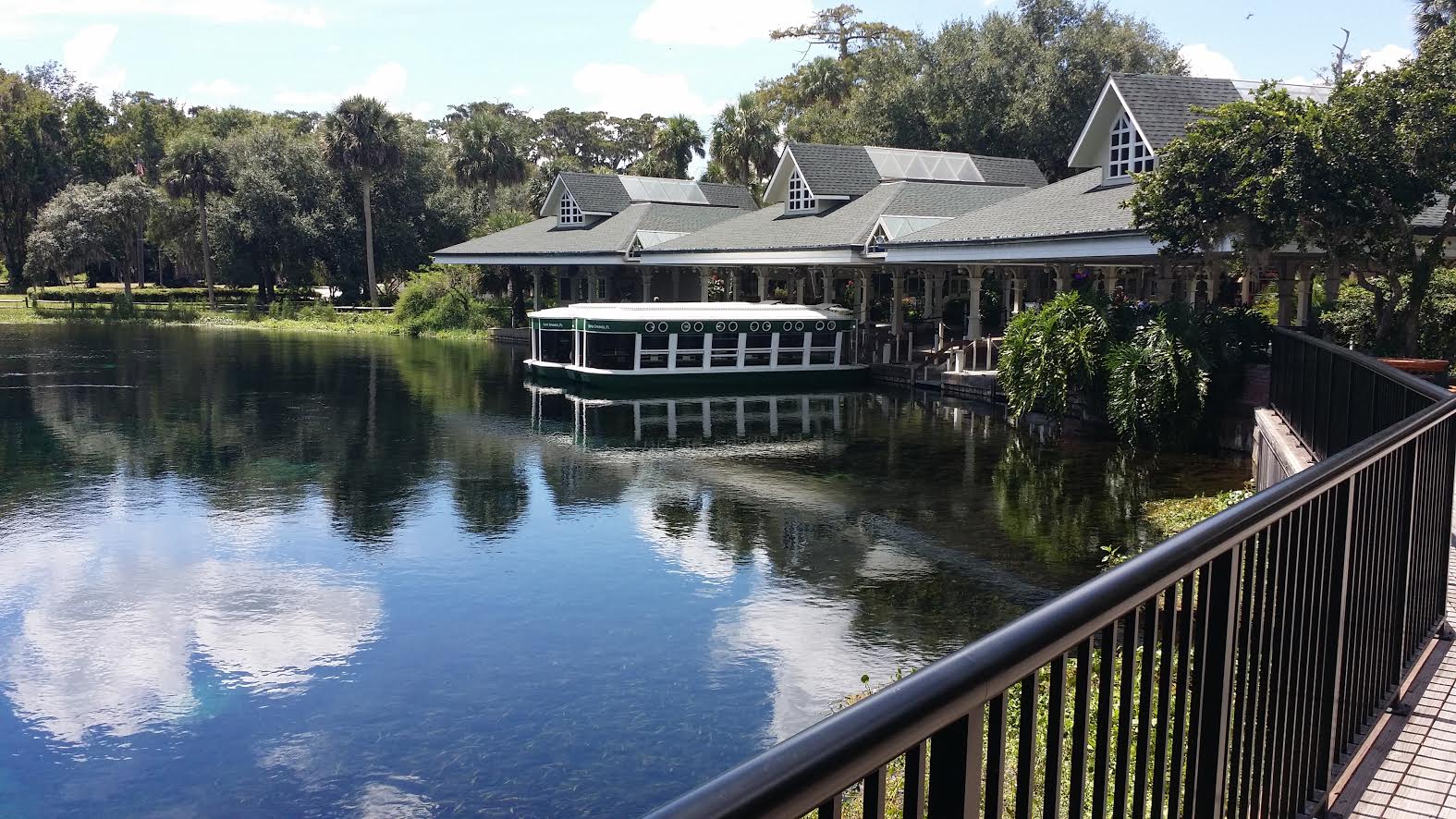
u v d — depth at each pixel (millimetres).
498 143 66438
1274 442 13086
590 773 8109
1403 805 3648
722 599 11898
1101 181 27156
